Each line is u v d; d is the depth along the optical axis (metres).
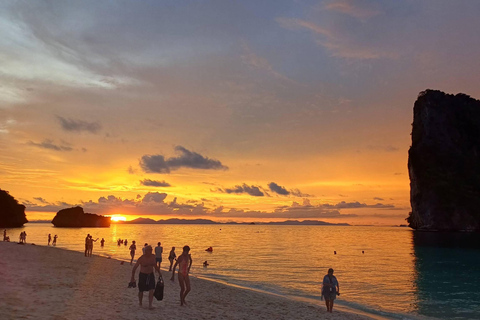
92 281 17.86
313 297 22.41
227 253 64.44
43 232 167.62
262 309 14.87
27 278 16.62
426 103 162.38
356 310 18.75
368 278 33.41
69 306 11.27
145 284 11.92
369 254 65.88
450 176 143.25
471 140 154.50
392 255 63.97
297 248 81.81
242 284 27.48
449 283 31.47
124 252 57.06
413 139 164.88
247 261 48.91
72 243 82.94
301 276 33.72
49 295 12.86
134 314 11.03
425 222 146.00
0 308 9.98
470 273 39.72
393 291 26.03
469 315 18.55
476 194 138.00
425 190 145.75
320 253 66.56
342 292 25.19
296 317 13.77
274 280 30.62
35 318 9.27
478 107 165.75
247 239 132.62
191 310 12.74
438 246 89.38
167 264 39.94
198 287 20.17
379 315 17.78
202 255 59.22
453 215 137.50
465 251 74.00
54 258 29.41
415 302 22.02
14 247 37.94
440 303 21.83
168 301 14.29
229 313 13.07
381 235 182.12
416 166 151.38
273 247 85.19
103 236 136.25
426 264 49.16
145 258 12.07
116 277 20.56
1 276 16.48
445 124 156.88
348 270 39.97
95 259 32.28
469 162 146.88
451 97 167.25
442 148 150.75
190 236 154.50
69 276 18.89
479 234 126.19
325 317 14.34
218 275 33.16
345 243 106.19
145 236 146.12
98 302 12.43
